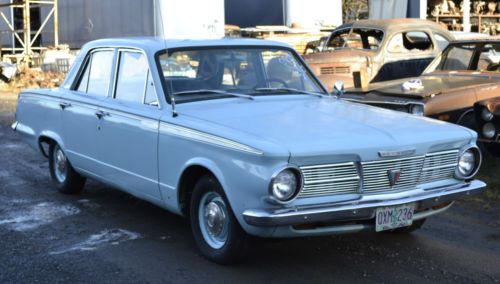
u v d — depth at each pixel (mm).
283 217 4121
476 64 9000
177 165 4934
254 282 4496
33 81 18672
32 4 24203
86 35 21688
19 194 6934
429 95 7797
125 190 5703
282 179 4160
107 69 6043
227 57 5652
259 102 5320
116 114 5625
